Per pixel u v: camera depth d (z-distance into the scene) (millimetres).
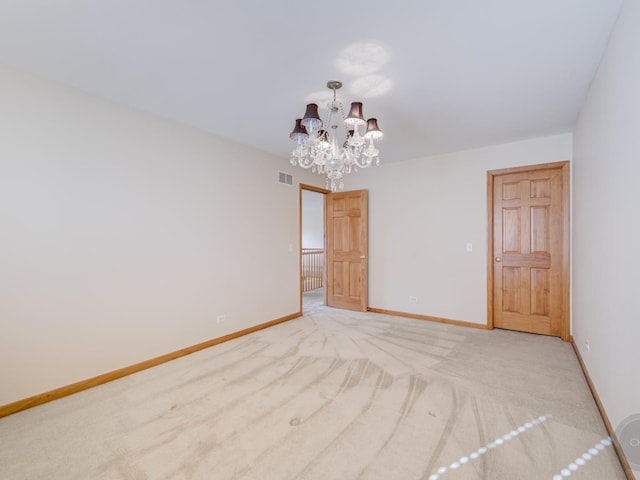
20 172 2232
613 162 1855
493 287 4023
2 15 1701
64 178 2436
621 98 1694
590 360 2477
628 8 1558
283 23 1769
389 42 1933
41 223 2320
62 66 2211
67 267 2443
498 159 3945
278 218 4410
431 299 4457
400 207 4742
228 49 2016
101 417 2086
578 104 2791
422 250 4535
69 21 1758
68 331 2439
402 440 1831
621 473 1581
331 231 5410
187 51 2039
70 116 2473
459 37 1883
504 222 3967
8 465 1654
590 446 1775
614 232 1834
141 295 2891
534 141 3717
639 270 1445
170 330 3104
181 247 3219
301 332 3928
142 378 2670
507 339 3605
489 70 2246
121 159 2773
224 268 3646
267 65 2193
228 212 3709
